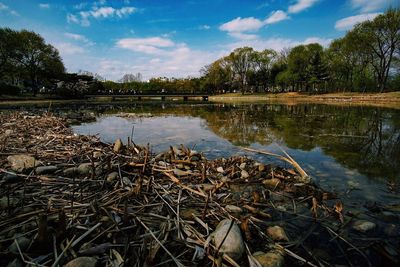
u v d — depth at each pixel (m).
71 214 3.61
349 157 7.50
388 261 3.04
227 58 75.19
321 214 4.11
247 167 6.20
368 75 53.00
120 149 7.14
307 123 15.11
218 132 12.05
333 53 55.81
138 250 2.86
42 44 46.34
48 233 3.10
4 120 14.10
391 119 16.53
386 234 3.54
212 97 76.50
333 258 3.08
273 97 63.91
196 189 4.86
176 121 17.02
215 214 3.85
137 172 5.62
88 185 4.83
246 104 40.03
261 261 2.83
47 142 8.19
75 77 52.78
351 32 43.53
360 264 2.98
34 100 41.59
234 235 3.03
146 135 11.30
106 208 3.79
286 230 3.66
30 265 2.63
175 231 3.37
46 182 4.87
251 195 4.82
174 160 6.34
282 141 9.79
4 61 42.47
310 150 8.34
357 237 3.48
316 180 5.64
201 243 3.08
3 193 4.28
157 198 4.41
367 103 35.94
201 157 6.88
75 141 8.49
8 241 3.02
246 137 10.66
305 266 2.89
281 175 5.64
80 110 26.86
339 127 13.34
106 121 17.19
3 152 6.77
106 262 2.73
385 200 4.61
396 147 8.70
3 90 42.78
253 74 76.62
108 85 77.88
